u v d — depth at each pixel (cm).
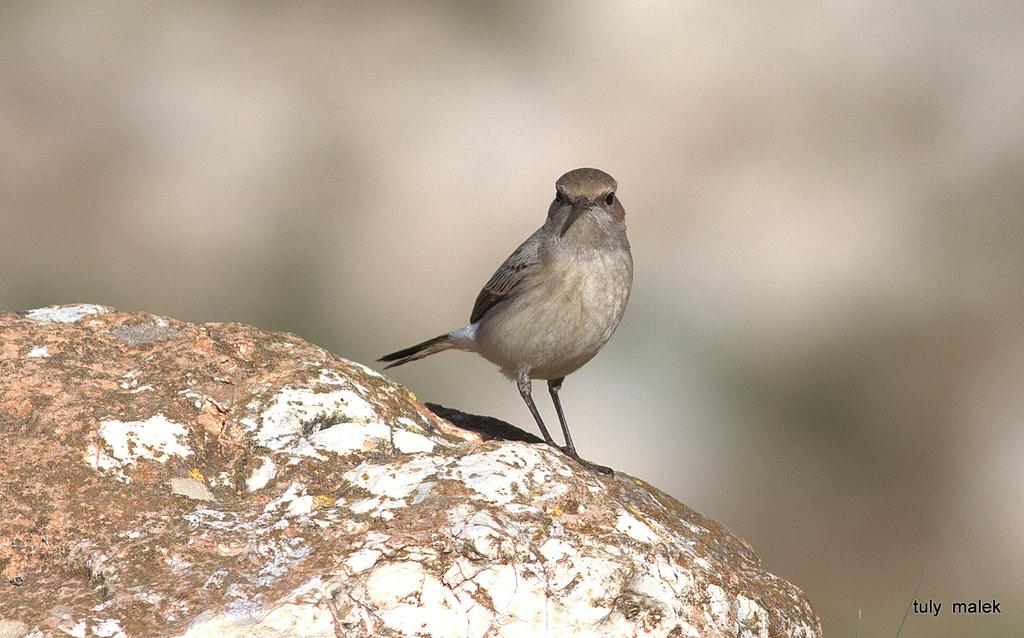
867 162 1966
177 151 1995
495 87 2056
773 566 1451
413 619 520
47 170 1936
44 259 1817
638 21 2120
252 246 1880
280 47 2139
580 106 2027
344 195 1955
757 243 1823
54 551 550
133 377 675
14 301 1755
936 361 1695
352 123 2036
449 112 2030
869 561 1470
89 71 2075
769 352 1669
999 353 1705
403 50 2128
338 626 509
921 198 1908
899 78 2052
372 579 526
